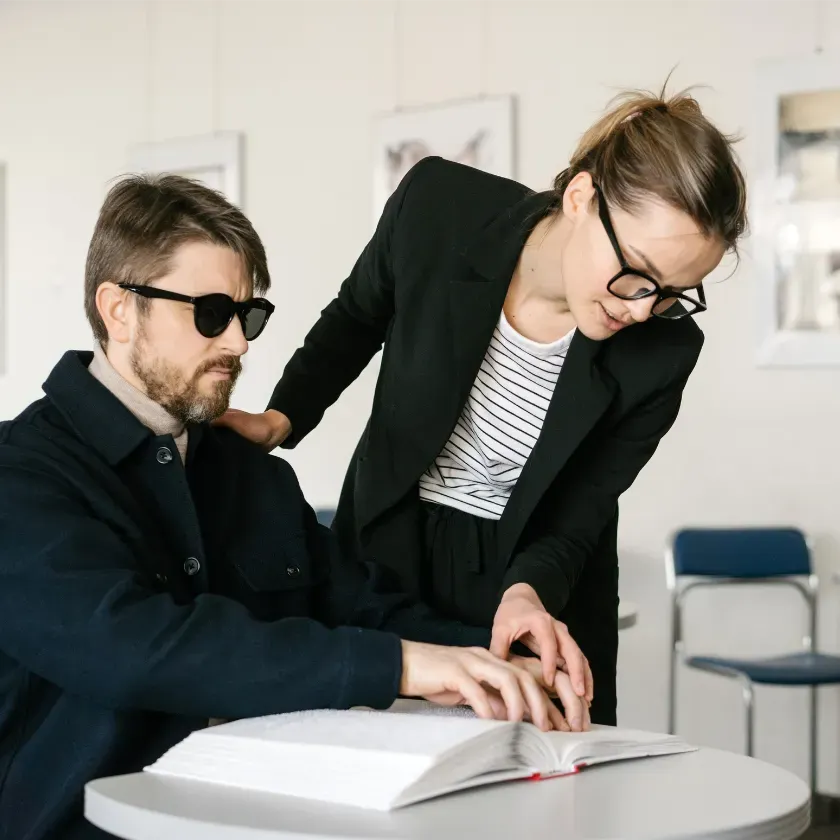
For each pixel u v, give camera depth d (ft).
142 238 4.35
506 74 14.20
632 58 13.46
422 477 5.69
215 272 4.40
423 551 5.67
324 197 15.55
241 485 5.01
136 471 4.46
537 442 5.40
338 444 15.25
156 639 3.67
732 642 13.30
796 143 12.75
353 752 3.18
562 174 5.07
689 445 13.37
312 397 6.27
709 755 3.83
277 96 15.92
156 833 2.92
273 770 3.21
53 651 3.72
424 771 3.05
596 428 5.51
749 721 11.34
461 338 5.29
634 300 4.45
